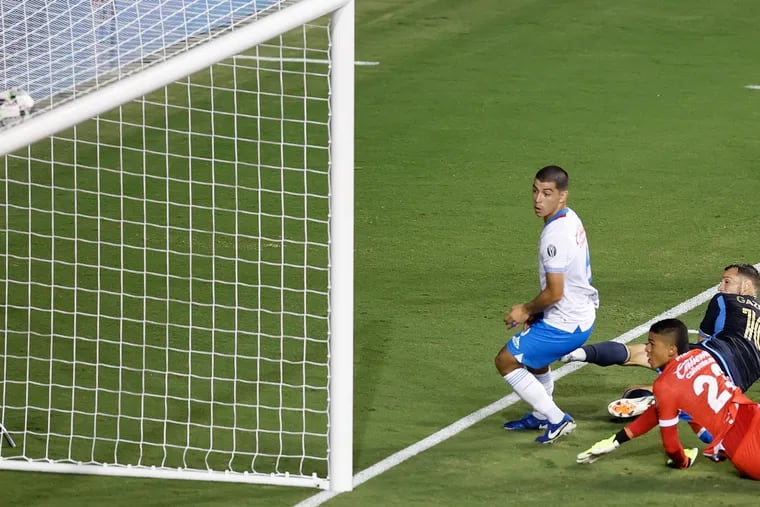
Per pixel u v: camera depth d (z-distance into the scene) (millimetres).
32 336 34406
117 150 53156
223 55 24641
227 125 57781
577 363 32562
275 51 70000
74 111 24156
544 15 80500
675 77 66750
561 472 26406
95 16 27641
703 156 53469
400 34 76875
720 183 49781
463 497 25250
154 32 26656
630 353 29984
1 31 28344
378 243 43031
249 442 28391
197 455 27750
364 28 78562
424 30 77688
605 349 29703
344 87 24594
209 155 53094
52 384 31297
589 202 47438
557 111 60656
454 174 51219
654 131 57250
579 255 26969
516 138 56344
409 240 43312
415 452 27484
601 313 36219
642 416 26297
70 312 36188
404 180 50469
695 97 62906
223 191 48281
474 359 32906
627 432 26375
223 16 26062
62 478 26438
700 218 45562
